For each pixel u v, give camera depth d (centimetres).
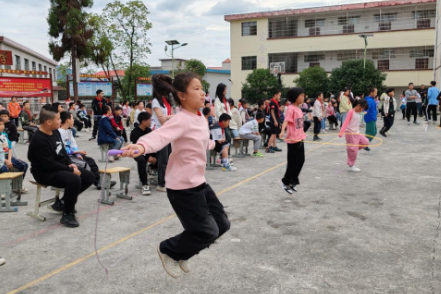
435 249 357
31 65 3384
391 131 1362
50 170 430
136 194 580
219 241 383
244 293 284
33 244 383
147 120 605
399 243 372
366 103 702
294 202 520
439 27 2380
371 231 405
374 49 2983
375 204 504
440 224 424
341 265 327
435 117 1582
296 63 3189
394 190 574
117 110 964
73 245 380
